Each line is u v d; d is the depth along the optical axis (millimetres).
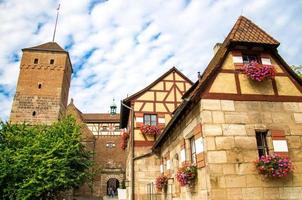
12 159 19500
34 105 31734
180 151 10406
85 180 23797
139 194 15133
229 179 7391
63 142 21672
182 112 9625
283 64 8992
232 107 8164
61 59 34469
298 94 8703
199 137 8172
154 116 17562
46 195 20688
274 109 8359
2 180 18688
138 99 17703
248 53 8992
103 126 42031
